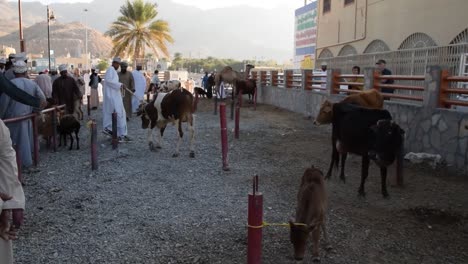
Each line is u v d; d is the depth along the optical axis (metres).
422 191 7.47
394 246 5.45
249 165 9.30
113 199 7.06
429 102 9.37
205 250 5.30
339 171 8.80
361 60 20.83
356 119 7.21
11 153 3.09
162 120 10.32
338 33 25.30
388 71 12.01
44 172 8.62
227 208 6.70
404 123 10.23
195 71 104.25
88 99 17.92
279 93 21.36
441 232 5.86
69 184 7.85
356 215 6.42
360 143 7.08
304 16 33.00
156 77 26.53
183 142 11.80
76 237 5.62
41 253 5.17
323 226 5.21
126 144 11.39
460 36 14.69
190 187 7.73
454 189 7.52
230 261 5.04
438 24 15.74
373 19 20.75
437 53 14.80
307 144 11.56
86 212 6.49
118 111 11.49
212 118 17.11
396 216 6.40
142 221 6.16
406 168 8.86
